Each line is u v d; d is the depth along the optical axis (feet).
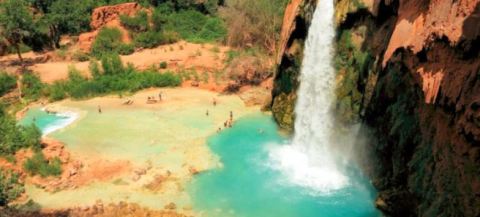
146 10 242.17
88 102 165.07
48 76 185.88
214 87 173.99
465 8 56.70
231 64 179.93
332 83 113.19
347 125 107.86
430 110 67.51
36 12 239.91
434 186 66.69
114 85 175.11
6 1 212.43
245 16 210.79
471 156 54.49
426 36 64.75
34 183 105.81
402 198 83.41
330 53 113.50
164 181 106.52
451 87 57.52
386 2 89.25
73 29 237.86
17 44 203.92
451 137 59.67
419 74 68.08
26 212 91.71
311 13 122.52
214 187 103.60
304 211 92.99
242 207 95.04
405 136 79.71
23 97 171.12
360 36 104.63
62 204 97.04
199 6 262.06
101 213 92.07
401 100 81.35
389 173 90.68
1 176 90.38
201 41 232.12
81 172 110.42
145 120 145.79
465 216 57.00
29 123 147.43
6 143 116.16
